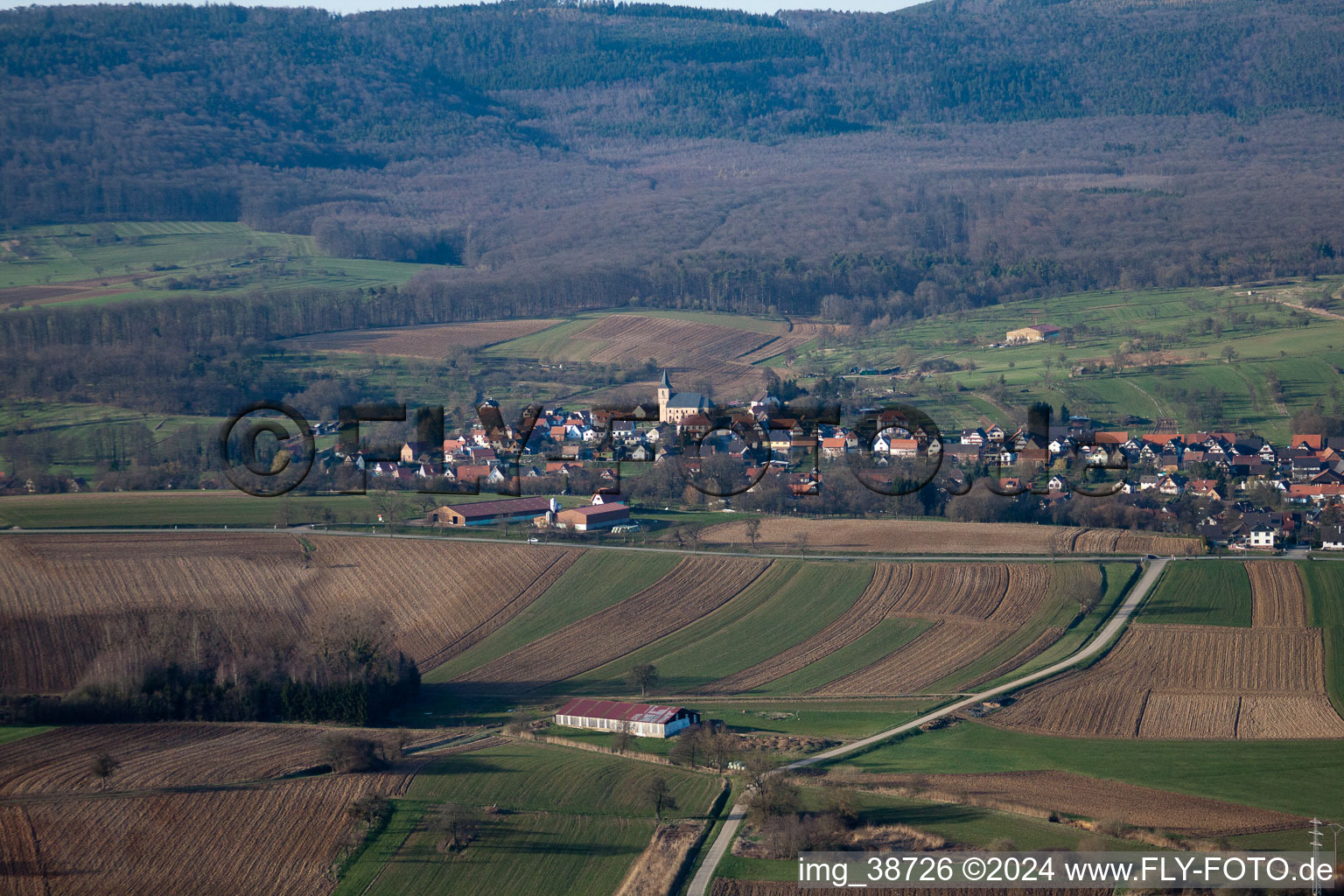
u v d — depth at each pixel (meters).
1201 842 187.25
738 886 175.12
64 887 180.38
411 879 184.38
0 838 189.62
